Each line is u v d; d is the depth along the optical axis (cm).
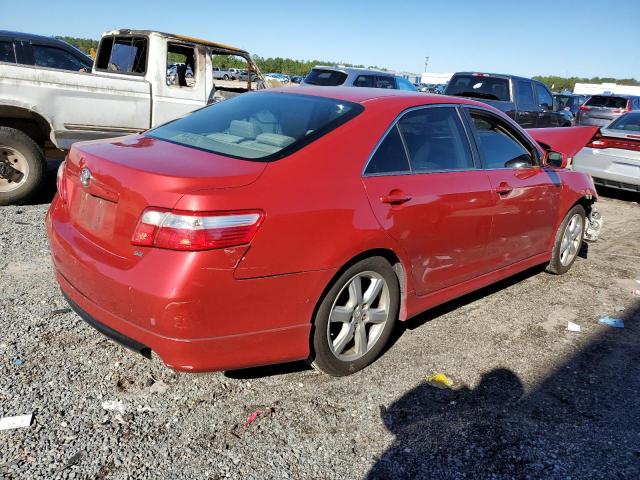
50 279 414
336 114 321
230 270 244
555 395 321
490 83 1239
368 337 327
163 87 721
